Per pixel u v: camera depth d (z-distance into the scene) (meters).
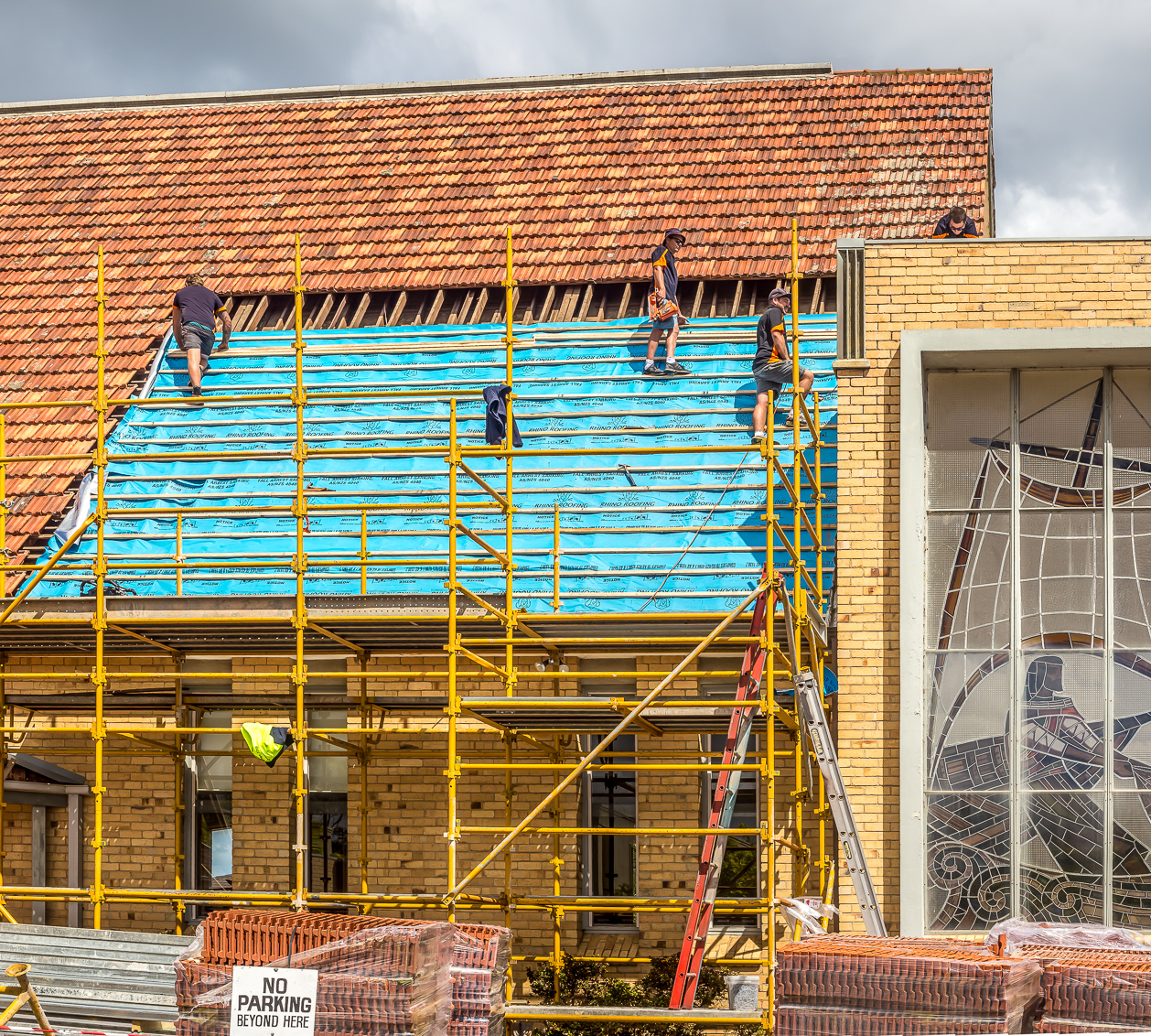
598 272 21.34
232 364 20.00
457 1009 11.83
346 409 19.03
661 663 16.69
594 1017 12.77
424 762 17.33
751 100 24.86
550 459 18.19
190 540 17.67
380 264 22.16
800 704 14.13
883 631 15.66
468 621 14.43
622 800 17.28
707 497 17.47
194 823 17.88
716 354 19.17
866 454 15.95
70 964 13.25
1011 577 15.70
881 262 16.17
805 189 22.59
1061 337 15.31
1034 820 15.29
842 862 15.14
